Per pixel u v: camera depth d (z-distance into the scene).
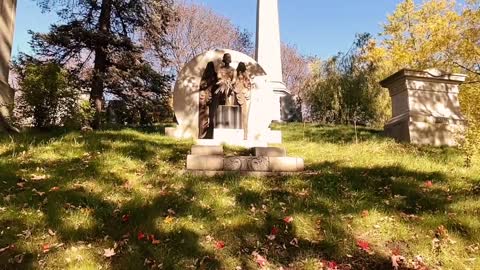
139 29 17.17
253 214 5.54
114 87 16.00
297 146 10.45
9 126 10.26
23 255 4.41
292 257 4.71
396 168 7.61
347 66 21.08
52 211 5.30
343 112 19.45
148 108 16.73
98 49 15.54
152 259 4.49
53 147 8.25
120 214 5.41
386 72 20.77
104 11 15.82
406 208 5.86
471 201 6.03
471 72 19.28
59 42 15.02
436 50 20.39
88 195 5.85
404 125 11.46
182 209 5.62
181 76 10.98
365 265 4.62
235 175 7.09
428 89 11.81
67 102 10.88
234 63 11.27
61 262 4.35
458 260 4.70
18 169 6.79
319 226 5.28
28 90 10.37
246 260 4.61
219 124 10.11
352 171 7.44
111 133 10.09
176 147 8.91
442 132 11.30
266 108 11.27
